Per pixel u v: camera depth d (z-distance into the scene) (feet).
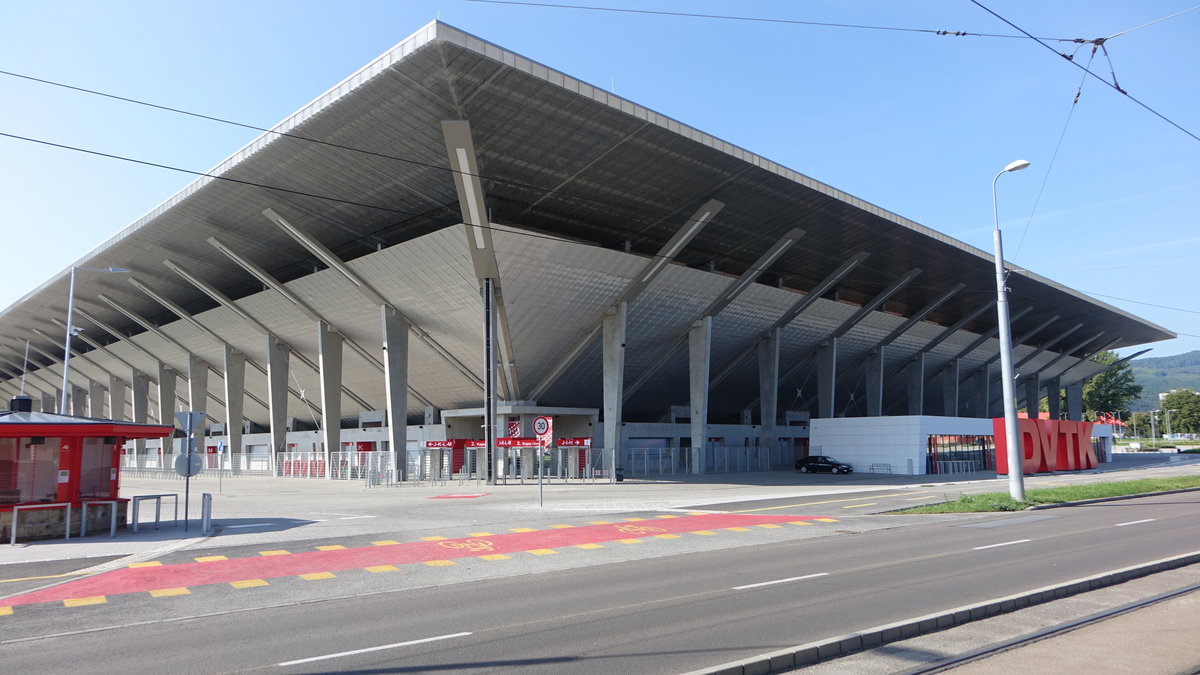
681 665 21.67
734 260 150.92
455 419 171.53
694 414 159.22
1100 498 79.41
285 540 53.78
